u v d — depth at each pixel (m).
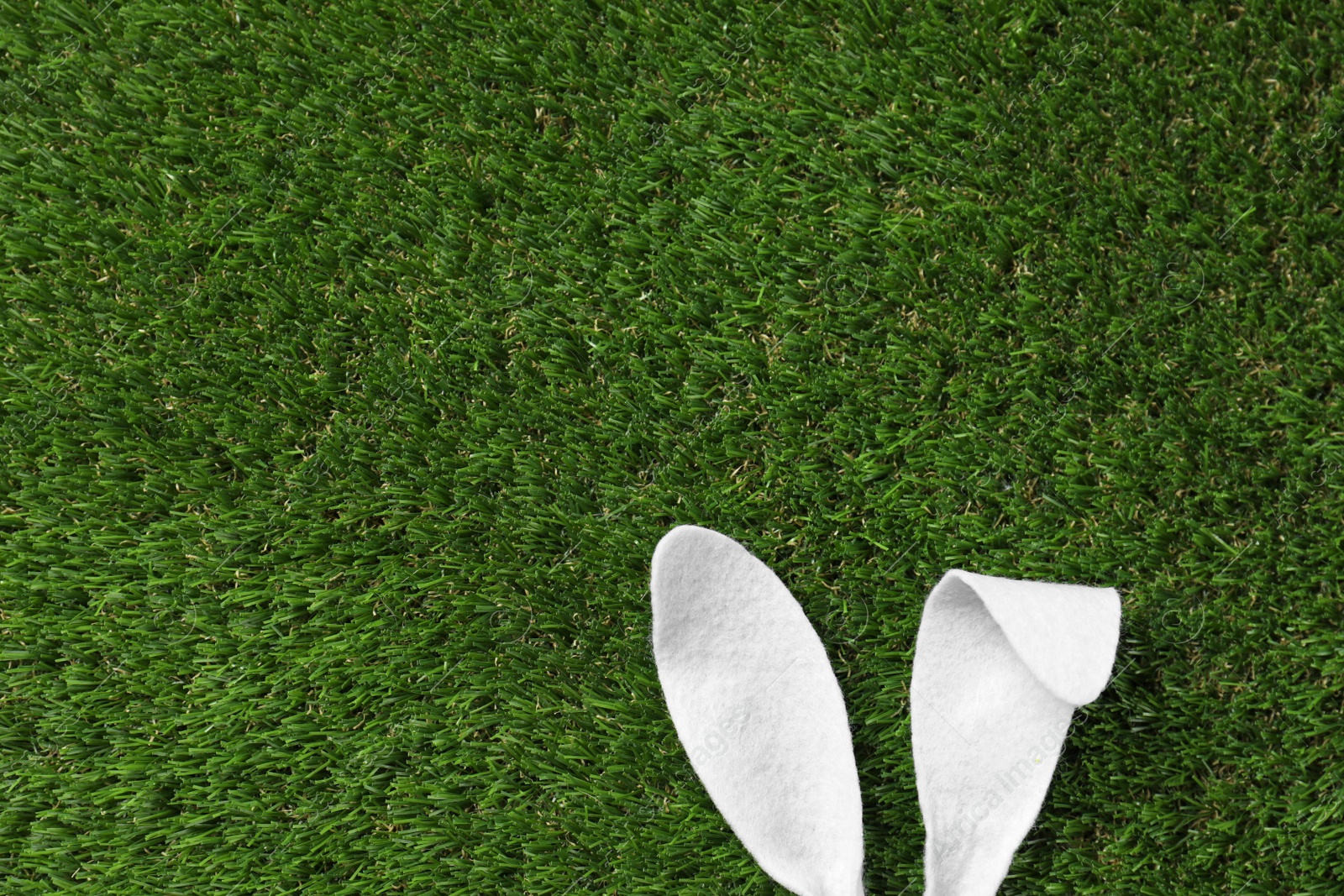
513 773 1.09
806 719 1.03
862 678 1.07
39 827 1.11
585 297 1.11
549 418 1.10
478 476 1.11
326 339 1.13
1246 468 1.06
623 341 1.10
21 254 1.16
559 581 1.09
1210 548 1.06
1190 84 1.09
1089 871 1.04
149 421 1.14
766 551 1.08
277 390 1.13
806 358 1.09
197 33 1.16
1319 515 1.05
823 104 1.11
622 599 1.09
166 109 1.16
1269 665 1.05
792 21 1.11
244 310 1.14
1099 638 0.99
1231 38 1.08
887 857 1.05
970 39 1.10
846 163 1.10
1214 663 1.05
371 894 1.09
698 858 1.07
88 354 1.15
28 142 1.16
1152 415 1.07
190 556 1.12
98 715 1.12
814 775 1.02
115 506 1.13
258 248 1.14
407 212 1.13
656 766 1.08
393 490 1.11
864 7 1.11
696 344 1.10
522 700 1.09
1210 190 1.08
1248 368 1.07
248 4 1.15
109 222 1.15
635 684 1.08
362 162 1.14
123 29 1.16
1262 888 1.03
